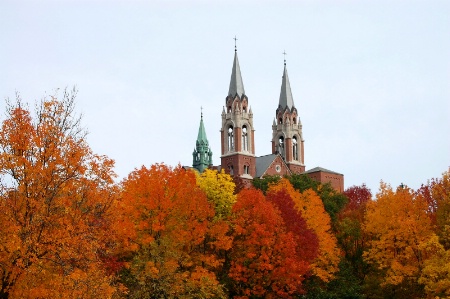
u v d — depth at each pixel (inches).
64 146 1369.3
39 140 1306.6
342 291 2802.7
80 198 1390.3
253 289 2390.5
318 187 4330.7
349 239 3275.1
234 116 7445.9
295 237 2578.7
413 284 2561.5
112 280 1663.4
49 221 1293.1
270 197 2819.9
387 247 2623.0
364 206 3890.3
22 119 1330.0
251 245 2432.3
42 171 1279.5
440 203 2522.1
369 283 2859.3
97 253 1551.4
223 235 2333.9
